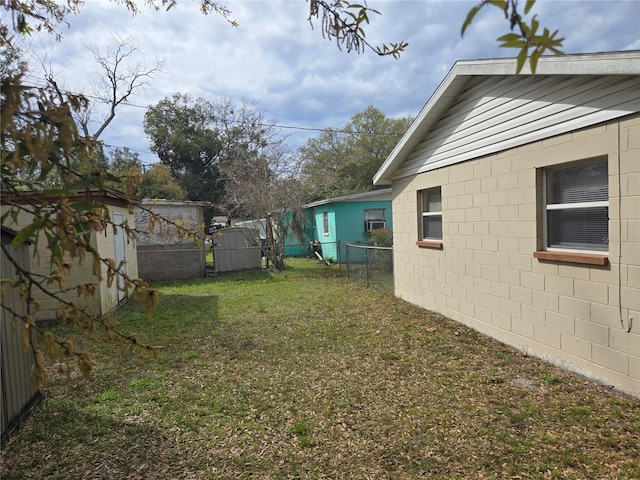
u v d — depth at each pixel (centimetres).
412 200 793
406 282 839
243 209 1638
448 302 673
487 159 552
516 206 499
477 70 521
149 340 621
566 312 432
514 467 277
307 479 278
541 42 89
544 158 451
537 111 457
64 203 129
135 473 290
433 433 327
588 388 388
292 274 1391
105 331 158
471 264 601
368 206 1803
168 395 419
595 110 384
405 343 562
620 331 371
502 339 538
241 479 281
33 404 392
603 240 396
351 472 283
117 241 885
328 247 1873
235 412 379
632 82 347
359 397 400
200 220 1495
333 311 782
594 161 402
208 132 3000
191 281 1316
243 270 1517
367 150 3641
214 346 586
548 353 460
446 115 653
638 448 291
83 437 338
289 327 677
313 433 337
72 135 131
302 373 470
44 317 725
